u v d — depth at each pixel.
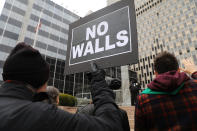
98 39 2.67
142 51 67.56
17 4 32.19
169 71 1.34
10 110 0.61
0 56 26.64
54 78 29.33
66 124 0.62
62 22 38.28
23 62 0.72
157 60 1.47
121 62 2.26
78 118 0.66
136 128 1.35
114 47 2.41
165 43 59.97
